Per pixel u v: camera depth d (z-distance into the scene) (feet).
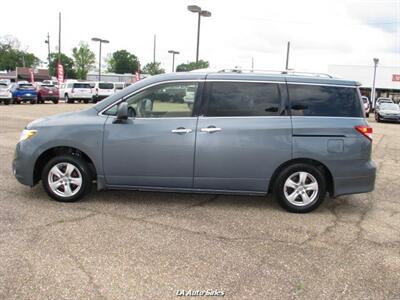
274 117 19.38
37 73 297.94
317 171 19.54
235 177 19.36
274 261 14.40
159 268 13.53
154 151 19.21
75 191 19.97
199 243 15.67
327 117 19.54
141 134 19.19
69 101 128.77
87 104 119.55
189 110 19.42
